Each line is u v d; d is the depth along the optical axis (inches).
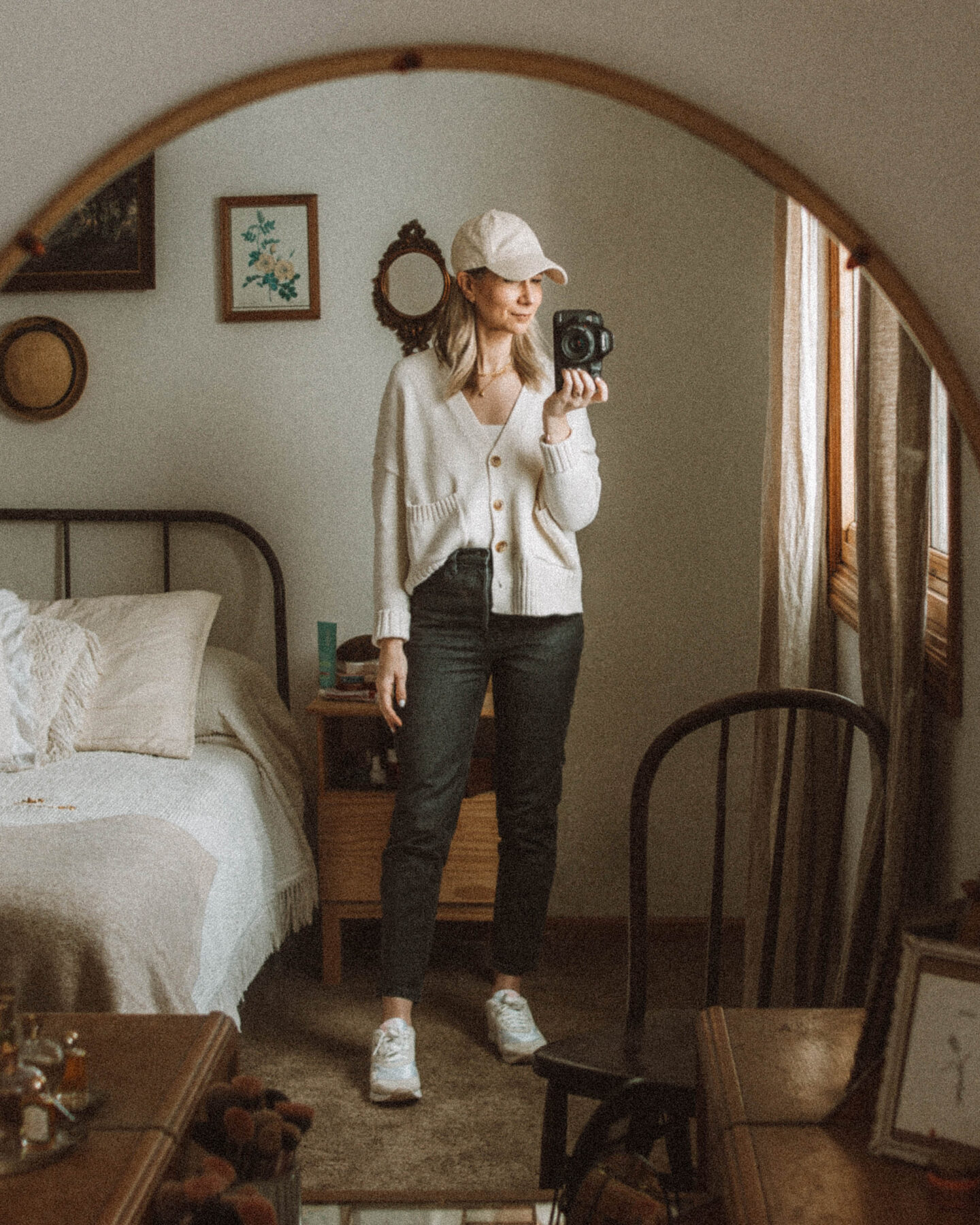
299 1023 100.9
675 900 120.8
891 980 38.0
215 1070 40.4
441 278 116.7
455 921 117.6
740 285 115.3
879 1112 34.9
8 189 38.8
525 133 115.1
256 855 97.1
